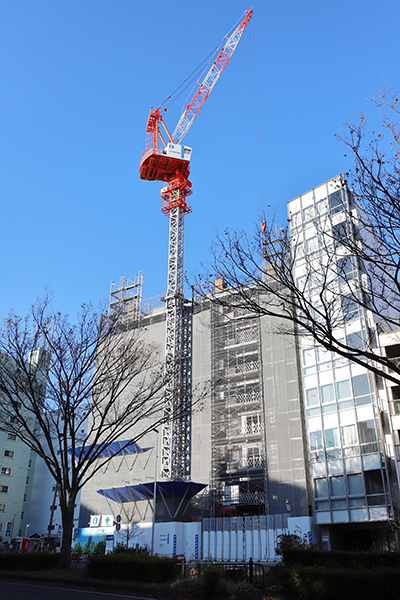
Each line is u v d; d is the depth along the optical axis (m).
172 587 17.92
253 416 58.41
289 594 15.62
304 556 19.27
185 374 64.38
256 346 60.91
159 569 20.52
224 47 94.56
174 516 54.00
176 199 80.00
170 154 81.81
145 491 56.31
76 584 20.38
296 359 56.28
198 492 57.75
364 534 48.22
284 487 51.41
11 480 79.25
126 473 63.56
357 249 18.34
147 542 52.59
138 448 63.09
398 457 38.38
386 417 43.97
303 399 54.62
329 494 44.66
